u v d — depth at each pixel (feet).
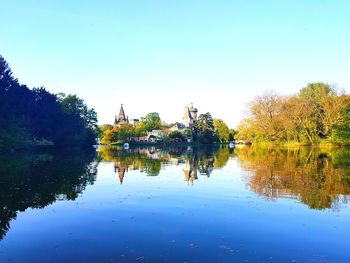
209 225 53.78
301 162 152.25
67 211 63.10
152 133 613.11
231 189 84.23
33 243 46.32
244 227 52.70
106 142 545.03
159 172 121.60
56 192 81.56
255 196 75.51
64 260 40.55
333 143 291.38
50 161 166.30
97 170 128.26
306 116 297.94
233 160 172.35
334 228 52.06
